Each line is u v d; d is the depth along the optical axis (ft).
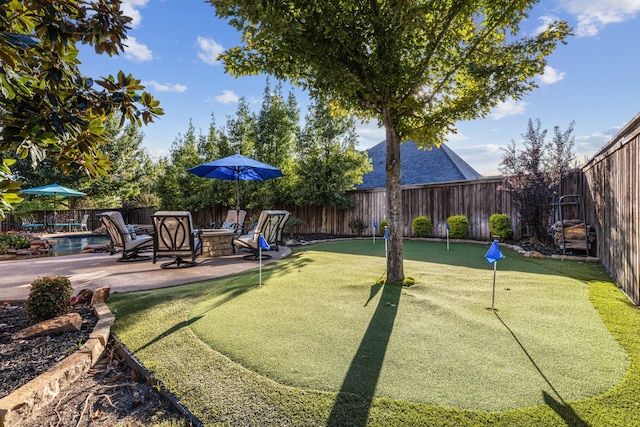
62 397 6.82
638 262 11.11
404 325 9.62
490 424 5.34
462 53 14.49
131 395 6.84
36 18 6.90
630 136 12.05
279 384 6.61
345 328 9.46
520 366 7.13
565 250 21.59
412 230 37.19
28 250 30.22
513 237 29.55
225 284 15.42
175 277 17.75
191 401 6.24
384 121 14.38
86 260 24.39
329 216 43.78
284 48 11.84
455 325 9.55
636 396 5.94
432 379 6.67
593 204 20.06
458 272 16.69
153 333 9.45
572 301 11.59
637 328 9.12
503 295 12.46
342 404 5.92
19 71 6.79
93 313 11.41
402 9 11.00
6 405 5.77
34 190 49.70
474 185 32.60
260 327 9.62
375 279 15.40
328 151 40.60
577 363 7.20
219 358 7.78
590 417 5.42
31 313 10.50
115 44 8.10
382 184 51.49
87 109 7.86
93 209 67.87
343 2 11.68
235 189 46.65
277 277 16.28
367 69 13.19
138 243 24.12
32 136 6.55
